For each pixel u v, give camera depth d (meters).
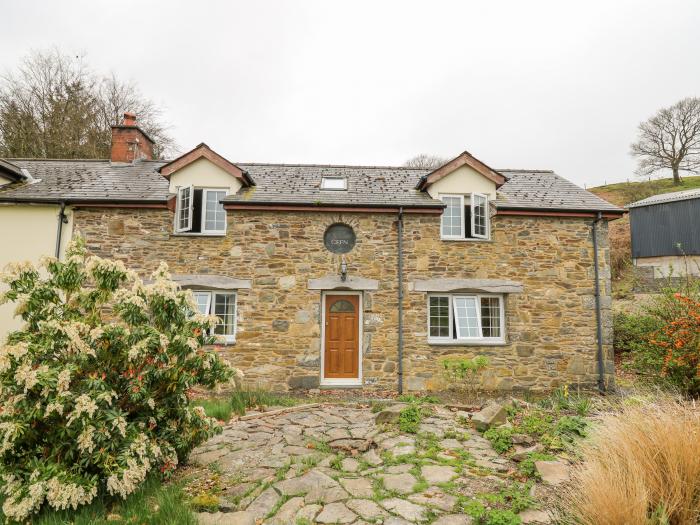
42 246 9.39
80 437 3.62
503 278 9.82
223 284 9.39
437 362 9.43
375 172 12.37
